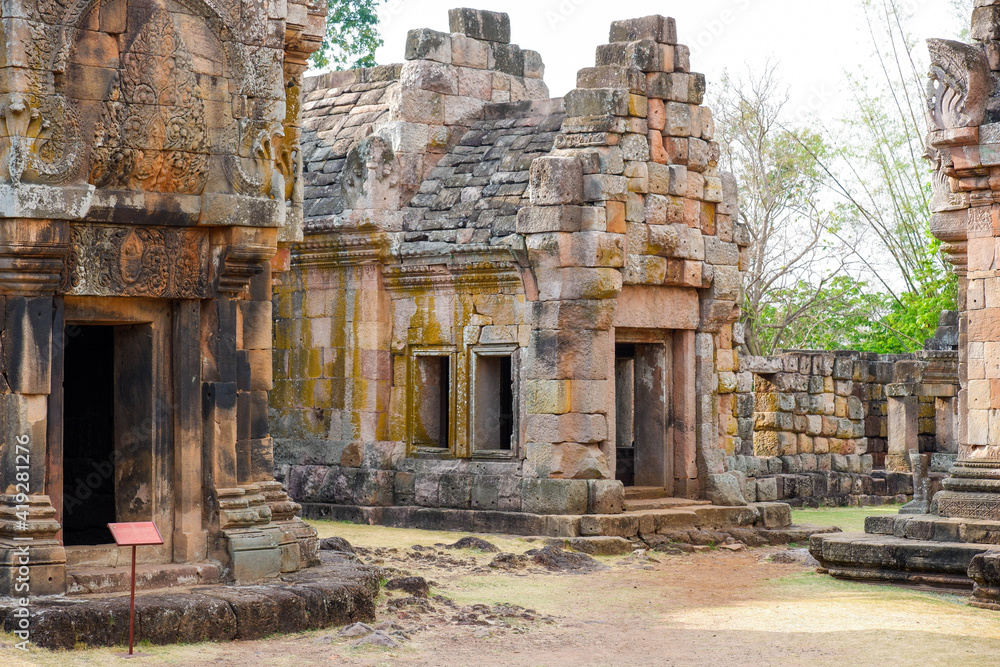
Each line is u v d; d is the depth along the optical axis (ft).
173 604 35.94
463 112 73.67
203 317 41.29
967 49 50.24
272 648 36.04
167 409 40.83
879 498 87.66
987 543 47.98
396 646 36.83
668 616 43.80
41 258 36.65
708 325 68.59
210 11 40.29
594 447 62.64
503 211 65.87
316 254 72.23
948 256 58.54
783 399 87.25
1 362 36.91
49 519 36.94
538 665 35.63
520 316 64.85
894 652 37.42
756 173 114.83
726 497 67.31
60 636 33.94
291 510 45.29
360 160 69.82
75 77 37.40
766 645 38.68
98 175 38.32
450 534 62.85
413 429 69.41
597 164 62.80
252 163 41.14
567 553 56.44
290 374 74.02
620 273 62.90
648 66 65.77
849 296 122.83
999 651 37.55
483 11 75.77
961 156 50.37
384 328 70.64
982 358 50.57
